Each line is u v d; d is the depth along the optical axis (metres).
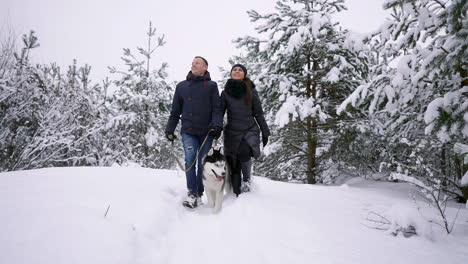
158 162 11.22
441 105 3.07
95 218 2.07
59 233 1.75
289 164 8.16
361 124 6.67
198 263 1.98
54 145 6.13
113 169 4.46
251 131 3.59
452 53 2.92
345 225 2.75
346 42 6.06
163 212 2.72
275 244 2.23
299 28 6.81
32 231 1.74
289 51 6.84
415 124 4.73
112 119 9.45
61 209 2.12
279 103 7.52
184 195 3.68
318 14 6.88
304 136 7.87
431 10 3.81
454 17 2.94
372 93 4.31
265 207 3.01
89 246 1.69
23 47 7.13
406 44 4.11
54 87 7.43
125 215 2.34
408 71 3.78
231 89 3.55
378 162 8.33
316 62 7.67
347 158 8.25
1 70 6.21
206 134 3.54
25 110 6.16
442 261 2.02
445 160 5.02
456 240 2.49
